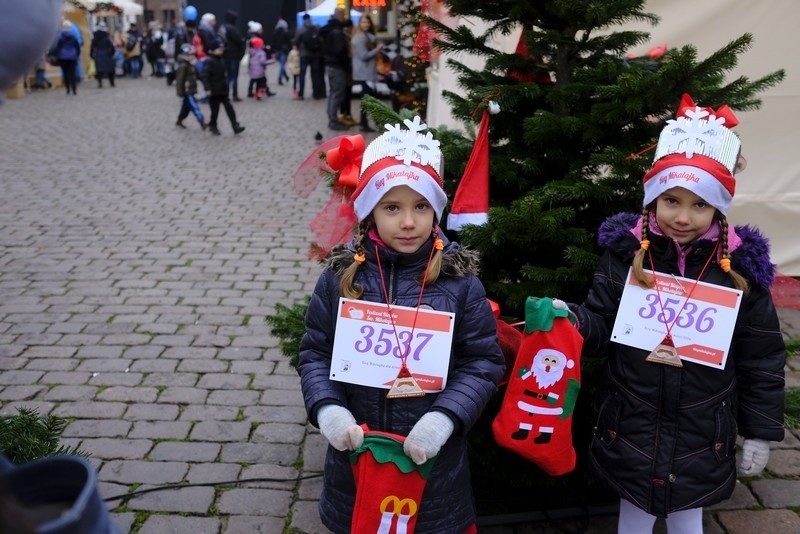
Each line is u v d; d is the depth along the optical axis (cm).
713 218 234
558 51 290
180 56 1350
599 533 291
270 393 402
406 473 203
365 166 219
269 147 1175
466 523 225
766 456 239
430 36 355
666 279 236
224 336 475
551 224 249
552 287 266
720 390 235
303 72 1830
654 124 281
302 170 272
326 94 1853
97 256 634
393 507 203
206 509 305
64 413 378
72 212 777
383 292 217
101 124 1420
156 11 4747
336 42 1296
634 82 250
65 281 573
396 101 1184
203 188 892
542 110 273
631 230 243
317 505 309
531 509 300
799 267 566
